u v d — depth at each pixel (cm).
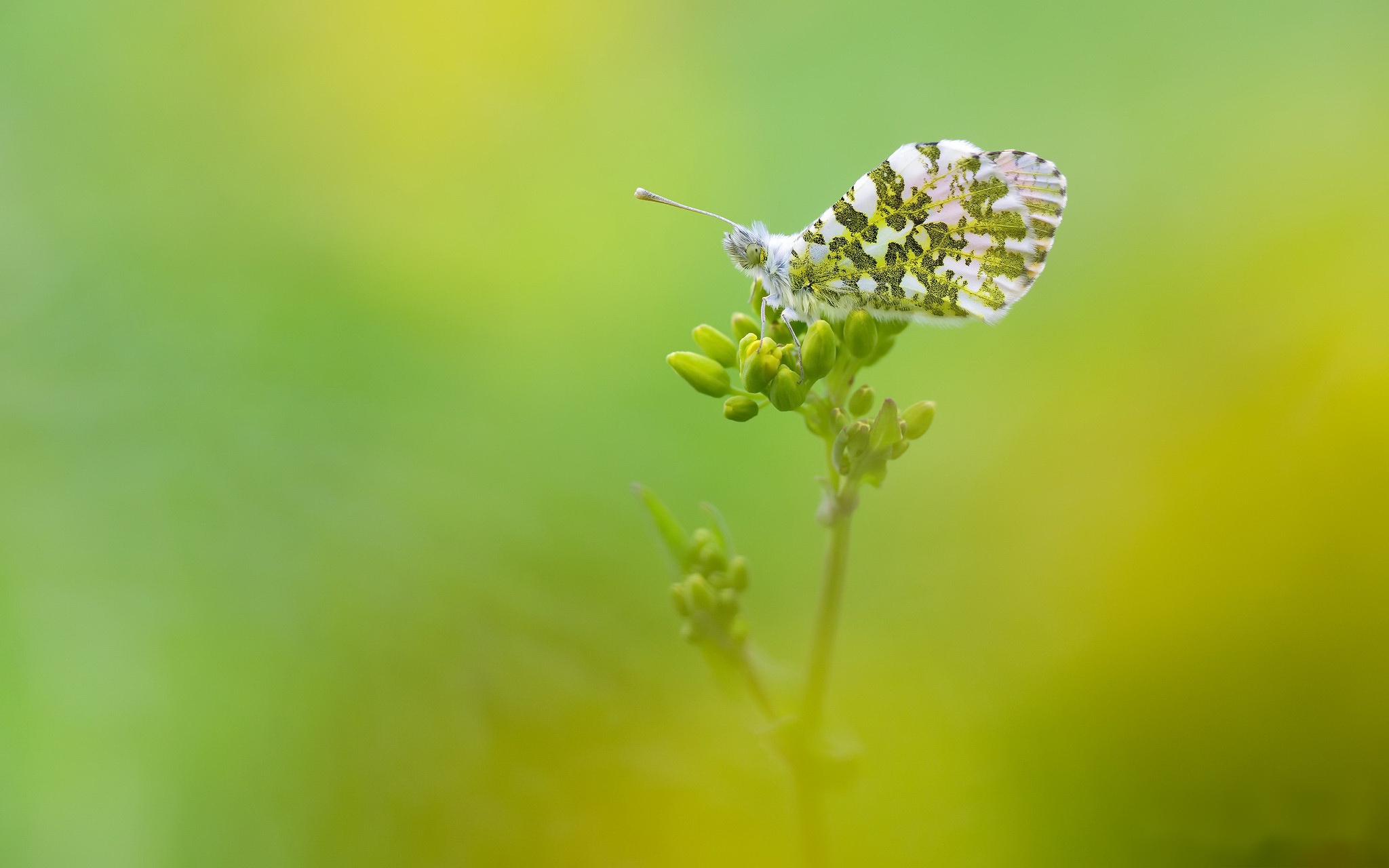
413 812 31
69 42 35
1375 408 30
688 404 33
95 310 34
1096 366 32
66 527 33
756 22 35
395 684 31
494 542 32
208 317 34
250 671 32
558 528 32
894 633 31
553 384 34
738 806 30
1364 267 31
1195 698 30
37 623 32
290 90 35
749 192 35
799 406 30
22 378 33
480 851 31
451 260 34
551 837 31
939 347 33
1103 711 30
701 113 35
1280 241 32
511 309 34
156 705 32
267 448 33
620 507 33
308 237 34
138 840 31
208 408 33
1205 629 30
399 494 33
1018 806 30
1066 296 33
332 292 34
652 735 31
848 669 31
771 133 35
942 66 35
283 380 33
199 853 31
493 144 35
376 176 34
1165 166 33
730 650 30
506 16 35
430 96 35
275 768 31
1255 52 34
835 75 35
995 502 31
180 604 32
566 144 35
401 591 32
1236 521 30
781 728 30
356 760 31
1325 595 30
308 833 31
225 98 35
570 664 31
